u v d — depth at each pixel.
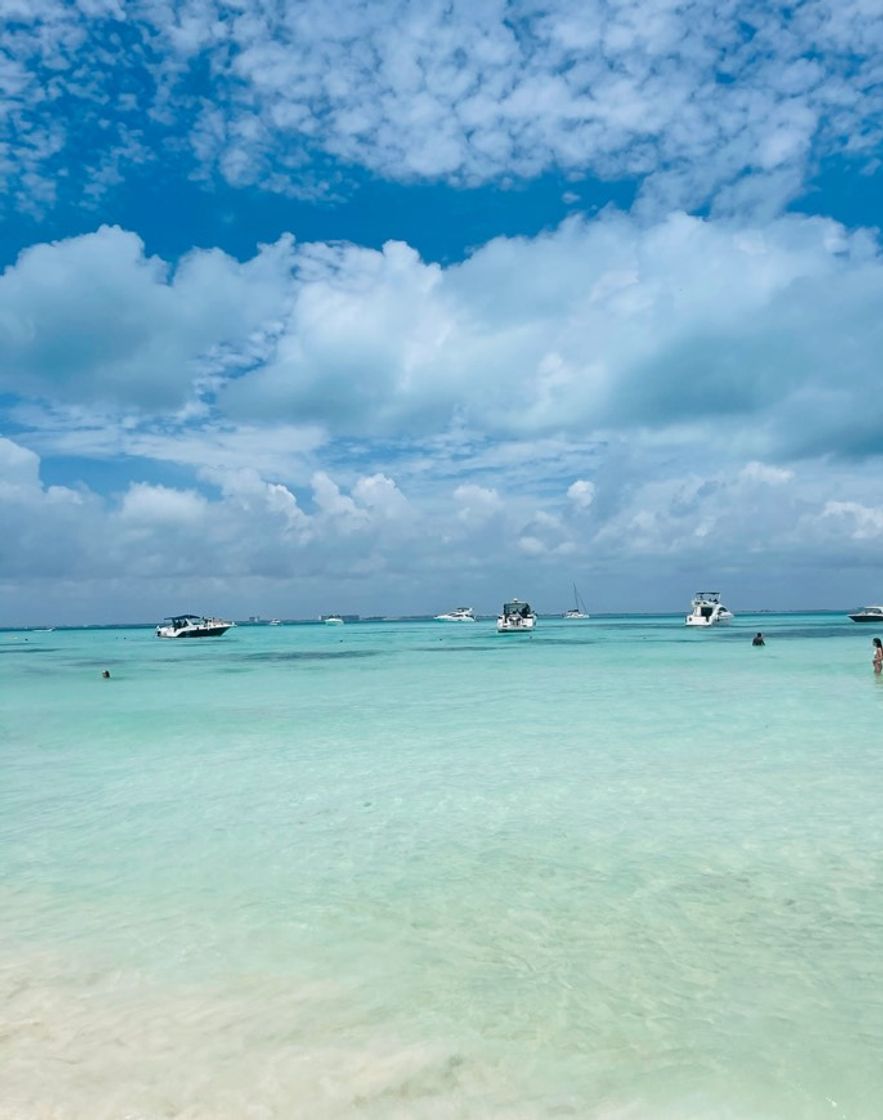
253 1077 4.64
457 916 7.00
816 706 20.30
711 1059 4.77
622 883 7.70
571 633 89.88
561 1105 4.36
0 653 71.88
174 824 10.21
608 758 13.77
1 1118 4.26
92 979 5.89
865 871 7.88
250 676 35.72
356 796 11.54
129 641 104.25
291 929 6.79
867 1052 4.82
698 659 39.97
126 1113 4.32
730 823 9.61
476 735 16.77
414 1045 4.95
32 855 9.01
